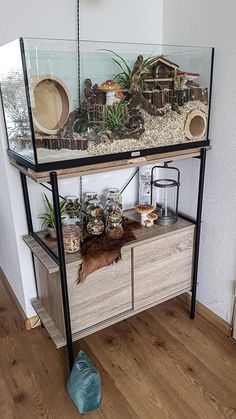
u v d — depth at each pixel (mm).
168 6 1688
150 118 1426
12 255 1908
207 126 1595
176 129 1500
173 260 1754
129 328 1860
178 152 1537
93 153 1308
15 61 1175
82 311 1527
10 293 2158
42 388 1513
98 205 1657
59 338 1545
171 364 1618
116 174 1868
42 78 1173
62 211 1640
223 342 1748
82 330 1561
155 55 1534
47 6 1438
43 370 1606
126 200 1962
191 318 1920
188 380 1531
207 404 1417
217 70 1517
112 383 1521
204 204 1768
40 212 1720
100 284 1533
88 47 1318
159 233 1658
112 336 1802
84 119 1291
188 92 1491
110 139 1338
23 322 1908
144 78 1423
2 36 1383
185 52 1576
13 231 1733
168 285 1795
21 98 1194
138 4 1649
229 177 1590
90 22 1554
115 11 1600
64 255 1377
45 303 1734
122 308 1660
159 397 1451
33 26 1436
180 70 1570
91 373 1376
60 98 1231
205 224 1795
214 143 1623
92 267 1465
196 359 1645
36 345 1764
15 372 1600
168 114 1465
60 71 1233
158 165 1921
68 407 1420
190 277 1875
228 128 1535
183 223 1780
